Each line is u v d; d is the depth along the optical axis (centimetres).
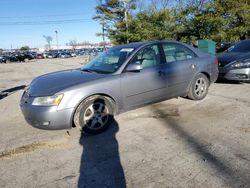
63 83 443
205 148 379
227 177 304
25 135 469
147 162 349
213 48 1423
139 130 462
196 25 1870
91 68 525
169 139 418
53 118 412
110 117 466
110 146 405
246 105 577
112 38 2436
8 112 643
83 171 337
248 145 382
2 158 383
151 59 525
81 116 436
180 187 291
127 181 309
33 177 328
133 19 2209
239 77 772
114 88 460
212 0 2145
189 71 582
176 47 579
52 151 399
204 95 633
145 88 504
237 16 1891
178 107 582
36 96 424
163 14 1950
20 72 2023
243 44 888
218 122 480
